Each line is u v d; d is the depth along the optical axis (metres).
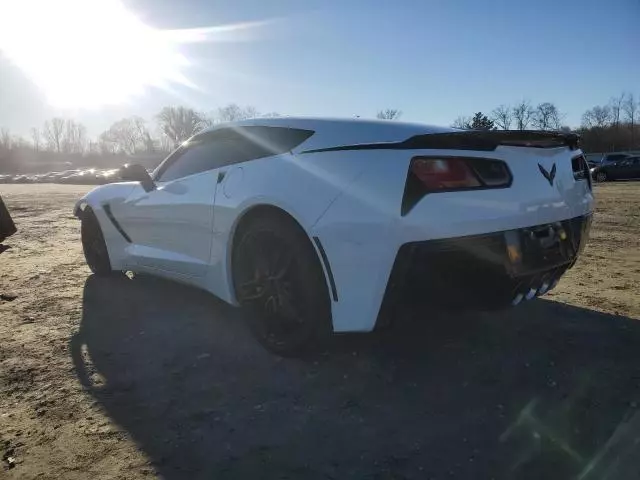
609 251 5.98
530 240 2.60
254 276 2.99
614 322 3.42
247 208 2.96
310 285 2.66
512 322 3.44
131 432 2.22
